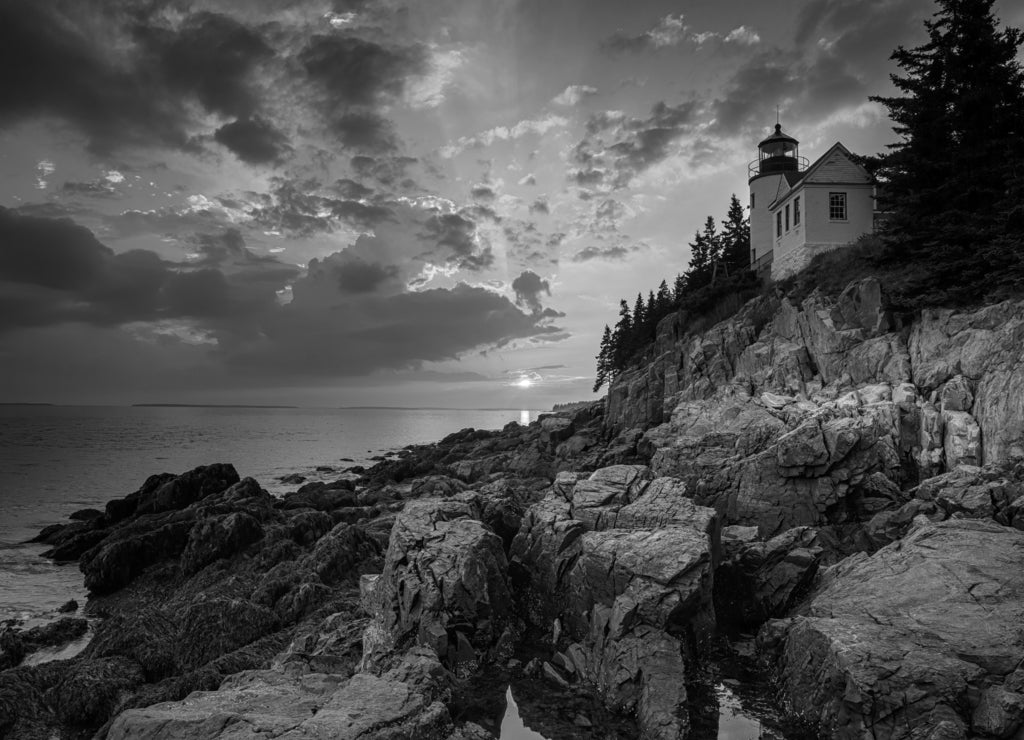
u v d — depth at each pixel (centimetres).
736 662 1364
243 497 3262
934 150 3108
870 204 4247
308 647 1503
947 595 1207
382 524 2695
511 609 1609
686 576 1367
